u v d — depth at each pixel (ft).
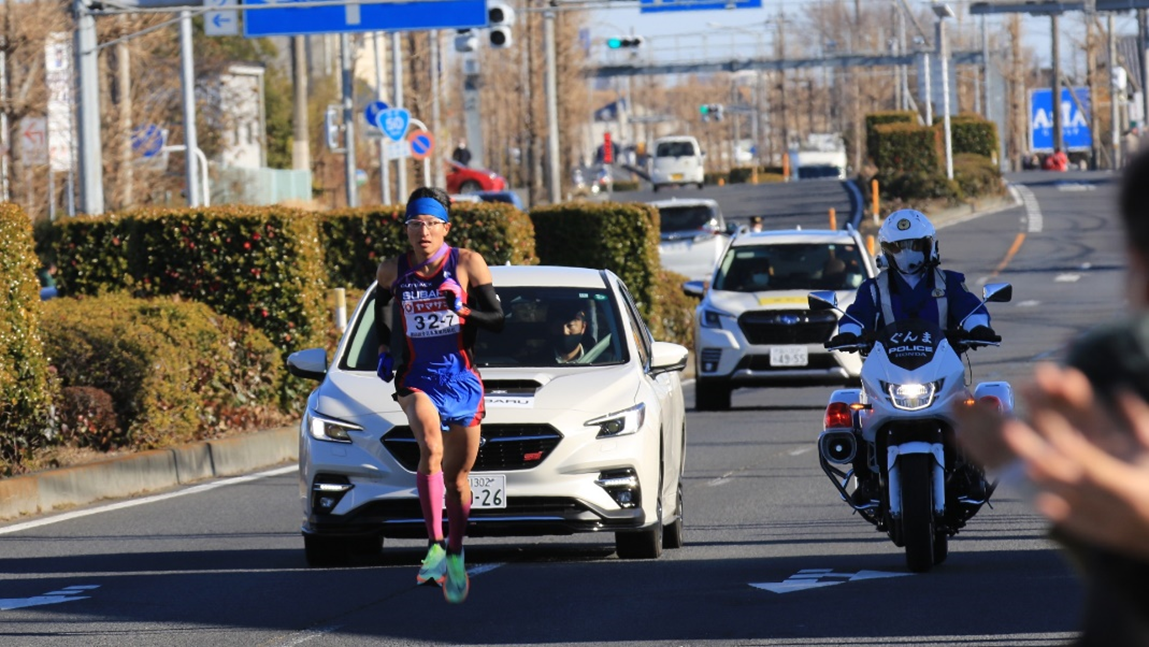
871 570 75.10
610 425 76.89
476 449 67.97
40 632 65.31
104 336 121.90
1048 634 59.72
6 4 231.71
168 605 70.69
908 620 63.16
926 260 74.18
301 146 412.77
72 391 118.42
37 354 111.55
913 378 71.26
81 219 152.56
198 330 132.87
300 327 148.87
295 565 81.30
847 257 162.81
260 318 148.36
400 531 76.48
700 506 99.09
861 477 76.69
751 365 156.25
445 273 67.67
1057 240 375.25
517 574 77.10
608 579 74.64
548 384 78.13
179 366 125.80
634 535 79.82
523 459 75.92
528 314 83.61
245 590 74.08
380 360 68.44
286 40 588.50
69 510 104.58
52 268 162.09
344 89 323.37
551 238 215.51
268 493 110.42
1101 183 540.93
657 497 78.33
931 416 71.20
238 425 136.15
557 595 70.85
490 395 76.89
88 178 188.14
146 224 150.51
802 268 161.99
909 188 481.05
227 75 479.82
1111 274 304.09
